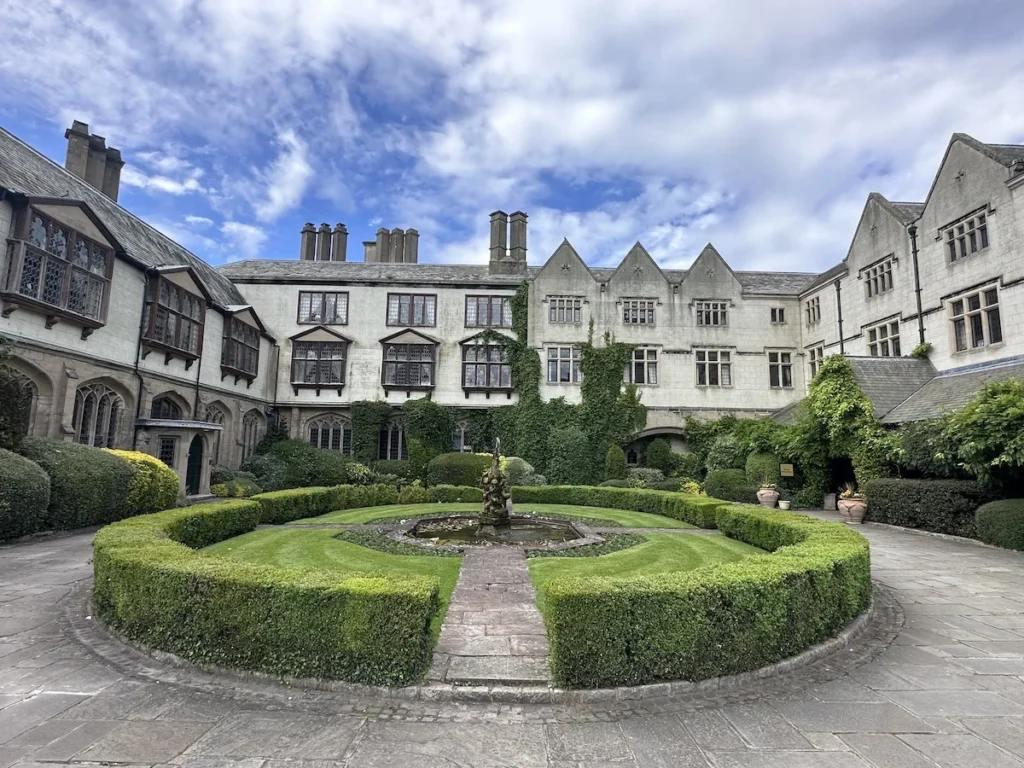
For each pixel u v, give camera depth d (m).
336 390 28.11
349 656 4.74
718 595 5.05
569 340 28.20
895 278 21.89
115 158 23.02
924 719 4.34
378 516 15.23
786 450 20.59
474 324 28.89
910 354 20.70
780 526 9.84
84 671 5.04
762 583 5.29
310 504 15.23
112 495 13.09
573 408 27.38
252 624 4.96
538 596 7.35
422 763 3.65
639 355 28.27
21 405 12.02
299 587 4.91
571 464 25.75
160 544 6.54
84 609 6.83
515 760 3.70
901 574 9.74
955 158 19.17
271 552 9.86
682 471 25.95
